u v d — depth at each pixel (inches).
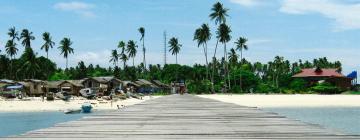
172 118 585.3
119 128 438.3
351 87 5029.5
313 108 2196.1
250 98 2920.8
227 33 4384.8
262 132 398.3
